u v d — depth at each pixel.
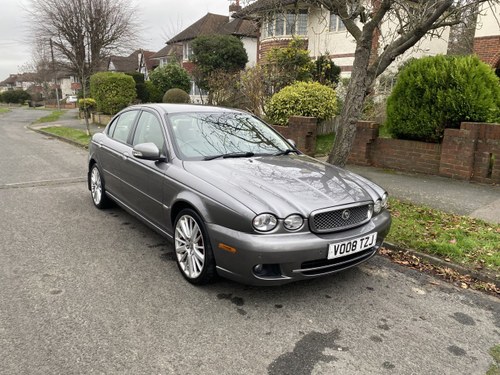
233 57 25.47
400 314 3.41
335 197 3.54
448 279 4.08
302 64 16.25
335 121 12.75
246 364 2.71
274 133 5.19
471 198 6.54
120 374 2.58
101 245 4.70
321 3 6.58
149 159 4.22
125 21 30.42
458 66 7.80
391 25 14.41
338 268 3.51
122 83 19.97
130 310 3.32
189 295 3.58
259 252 3.14
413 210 5.88
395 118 8.61
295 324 3.20
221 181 3.61
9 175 8.61
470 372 2.71
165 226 4.21
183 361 2.72
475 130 7.41
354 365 2.73
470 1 6.23
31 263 4.18
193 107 5.06
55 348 2.81
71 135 15.59
